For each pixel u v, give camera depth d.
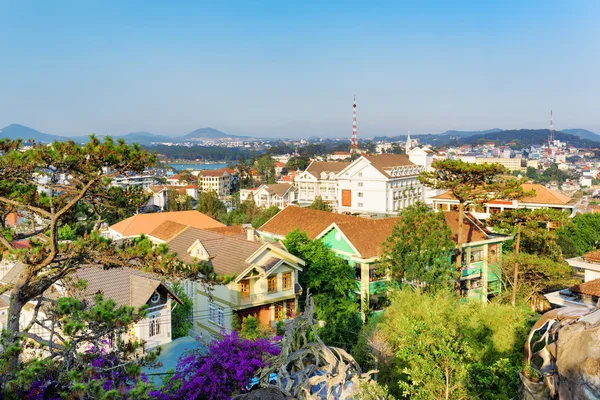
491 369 18.91
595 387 11.96
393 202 115.00
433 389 16.64
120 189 20.66
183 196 136.62
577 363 12.47
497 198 42.50
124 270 34.06
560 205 69.31
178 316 34.91
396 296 29.80
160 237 49.19
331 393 16.91
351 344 31.86
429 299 27.67
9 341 14.60
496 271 45.19
